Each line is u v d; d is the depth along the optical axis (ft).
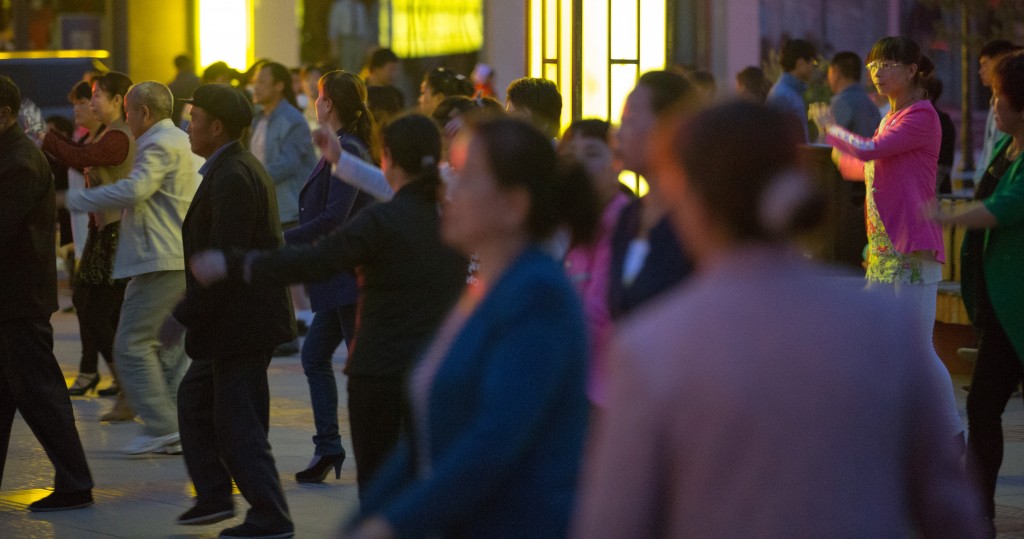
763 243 20.62
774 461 19.80
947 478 21.85
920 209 56.54
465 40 163.22
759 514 19.83
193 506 56.85
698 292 20.63
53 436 58.80
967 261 54.95
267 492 52.75
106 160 76.54
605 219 38.88
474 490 25.23
